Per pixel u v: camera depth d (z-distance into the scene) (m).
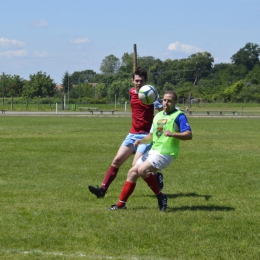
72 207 17.02
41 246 12.57
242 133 57.03
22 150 36.59
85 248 12.42
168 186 21.73
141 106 18.05
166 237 13.34
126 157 18.59
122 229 14.06
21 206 17.14
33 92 180.25
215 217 15.62
